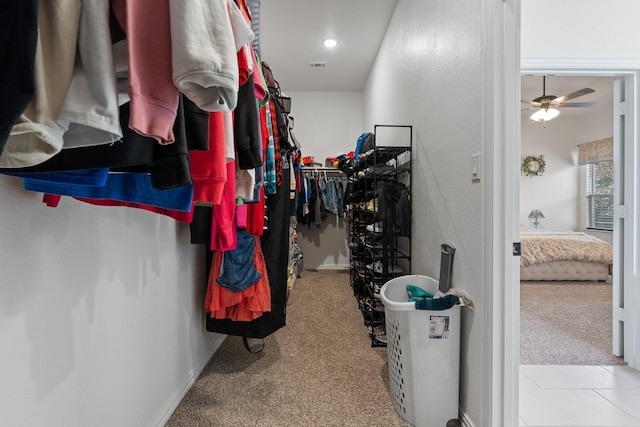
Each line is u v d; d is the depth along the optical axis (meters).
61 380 0.86
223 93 0.54
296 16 2.86
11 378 0.72
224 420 1.43
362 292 3.11
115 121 0.45
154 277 1.35
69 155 0.56
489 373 1.19
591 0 1.90
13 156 0.43
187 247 1.69
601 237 5.30
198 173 0.76
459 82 1.46
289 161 2.24
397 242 2.67
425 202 1.98
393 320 1.47
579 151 5.71
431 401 1.37
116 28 0.50
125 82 0.51
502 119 1.18
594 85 4.48
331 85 4.55
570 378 1.83
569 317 2.80
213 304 1.72
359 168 3.09
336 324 2.58
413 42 2.23
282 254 2.03
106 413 1.04
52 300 0.83
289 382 1.74
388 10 2.79
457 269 1.48
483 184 1.23
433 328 1.36
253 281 1.73
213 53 0.50
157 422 1.36
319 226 4.52
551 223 5.83
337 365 1.92
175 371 1.54
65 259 0.87
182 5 0.48
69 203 0.88
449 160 1.58
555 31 1.89
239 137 1.00
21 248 0.74
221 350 2.11
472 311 1.32
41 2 0.42
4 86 0.38
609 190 5.31
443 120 1.66
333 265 4.75
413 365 1.38
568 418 1.48
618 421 1.46
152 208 0.92
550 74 1.97
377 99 3.58
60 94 0.42
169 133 0.51
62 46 0.43
